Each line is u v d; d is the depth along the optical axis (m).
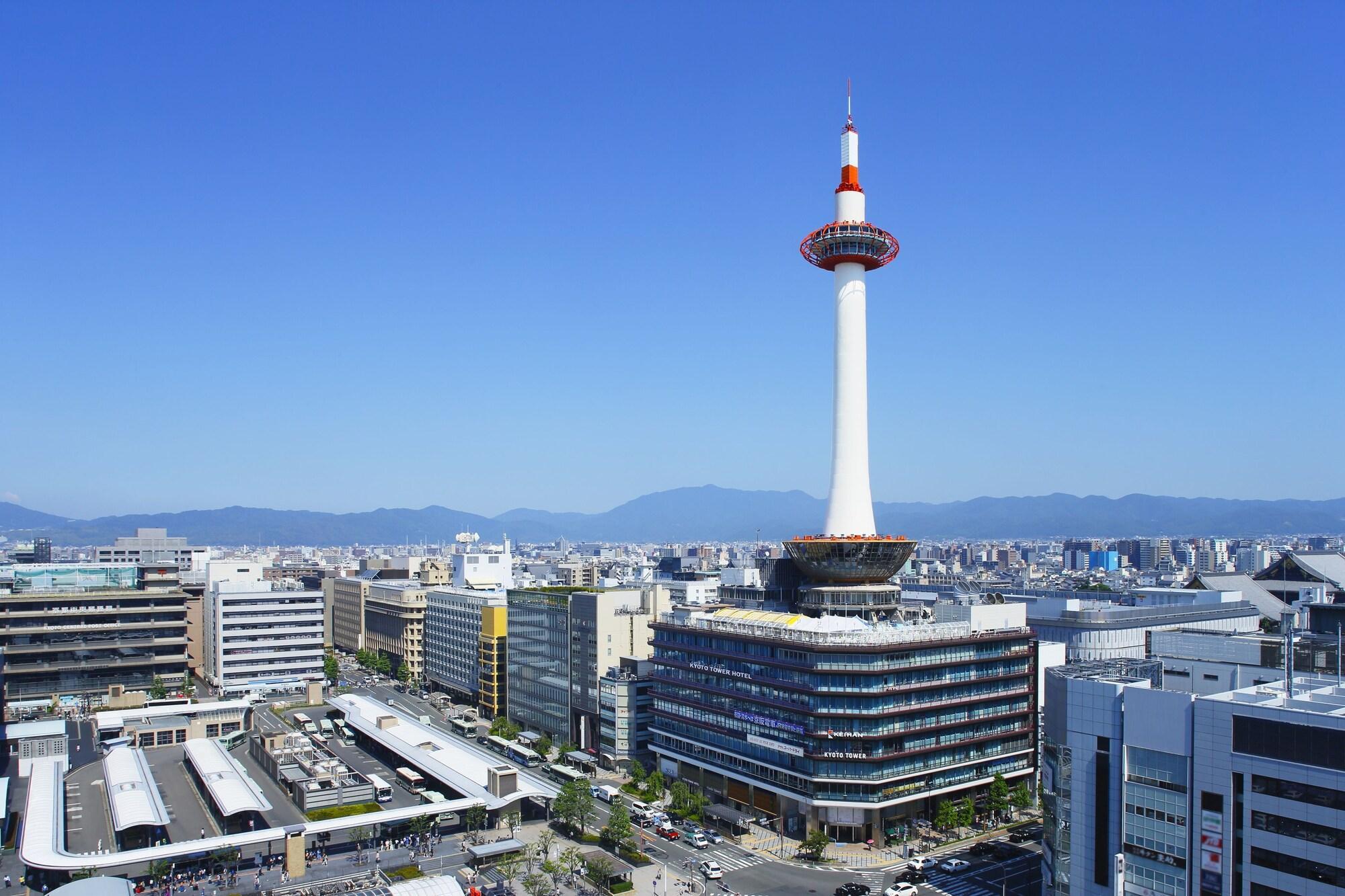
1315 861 107.94
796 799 193.50
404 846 190.75
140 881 169.88
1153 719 124.12
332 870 177.00
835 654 191.12
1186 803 120.44
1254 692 125.50
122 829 184.50
